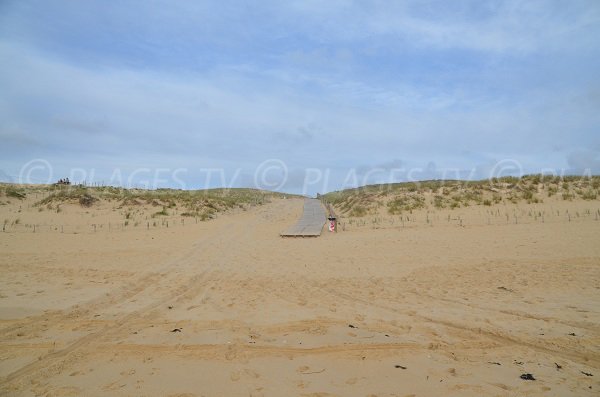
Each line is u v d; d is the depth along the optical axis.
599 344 5.58
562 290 8.34
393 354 5.39
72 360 5.30
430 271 10.48
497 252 12.45
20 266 11.75
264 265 12.00
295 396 4.31
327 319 6.88
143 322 6.84
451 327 6.40
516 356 5.29
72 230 19.94
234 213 30.95
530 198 22.75
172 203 28.31
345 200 33.78
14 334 6.25
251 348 5.66
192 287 9.48
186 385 4.59
